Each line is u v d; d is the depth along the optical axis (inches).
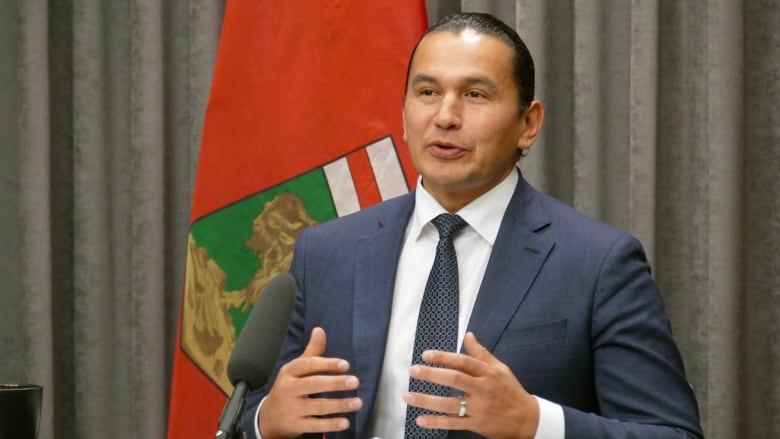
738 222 165.0
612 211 173.9
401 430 103.6
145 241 182.1
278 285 84.4
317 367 92.2
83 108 183.6
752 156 169.8
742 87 165.9
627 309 103.3
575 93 172.2
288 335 114.9
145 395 181.5
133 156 183.2
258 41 162.4
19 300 183.9
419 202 113.0
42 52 183.5
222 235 161.3
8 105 185.6
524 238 108.4
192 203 176.7
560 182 178.7
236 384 77.5
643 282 105.6
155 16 182.5
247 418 103.1
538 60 171.9
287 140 160.4
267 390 111.7
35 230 182.2
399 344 106.3
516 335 102.9
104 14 186.7
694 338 170.9
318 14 161.0
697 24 170.6
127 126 186.9
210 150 162.4
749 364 169.0
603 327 103.1
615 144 173.9
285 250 159.6
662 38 173.0
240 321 160.1
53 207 191.0
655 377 100.9
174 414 161.9
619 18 173.8
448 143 105.3
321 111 160.1
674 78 172.9
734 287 164.6
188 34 187.9
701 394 168.7
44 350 182.1
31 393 105.8
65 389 190.5
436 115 105.9
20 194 182.9
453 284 107.0
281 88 161.3
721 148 164.9
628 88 173.5
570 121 178.1
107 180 185.6
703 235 169.3
